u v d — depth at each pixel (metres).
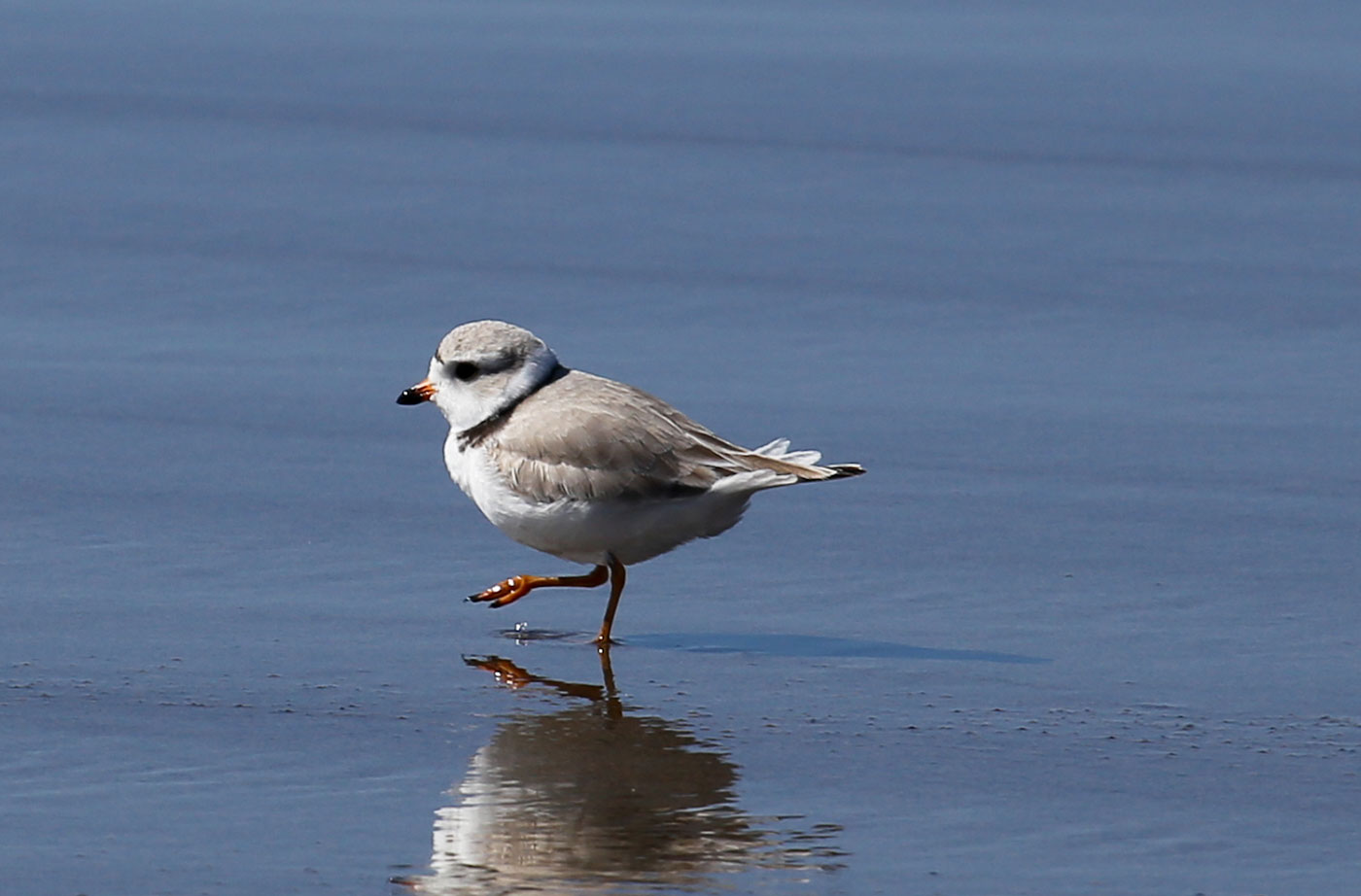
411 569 13.59
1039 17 30.17
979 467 15.45
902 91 26.22
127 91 25.52
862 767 10.56
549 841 9.58
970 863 9.40
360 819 9.80
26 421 16.02
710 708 11.40
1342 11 30.48
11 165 22.69
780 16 30.06
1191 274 20.08
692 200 22.16
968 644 12.42
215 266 19.88
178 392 16.81
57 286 19.27
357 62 27.12
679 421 12.48
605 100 25.69
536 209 21.80
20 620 12.45
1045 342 18.30
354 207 21.72
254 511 14.45
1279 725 11.13
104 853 9.36
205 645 12.16
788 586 13.45
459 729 11.03
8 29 28.05
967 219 21.67
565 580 12.85
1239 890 9.13
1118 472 15.31
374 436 16.03
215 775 10.31
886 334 18.44
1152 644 12.36
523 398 12.66
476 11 30.00
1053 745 10.86
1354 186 22.73
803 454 12.43
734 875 9.22
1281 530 14.22
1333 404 16.77
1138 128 24.78
